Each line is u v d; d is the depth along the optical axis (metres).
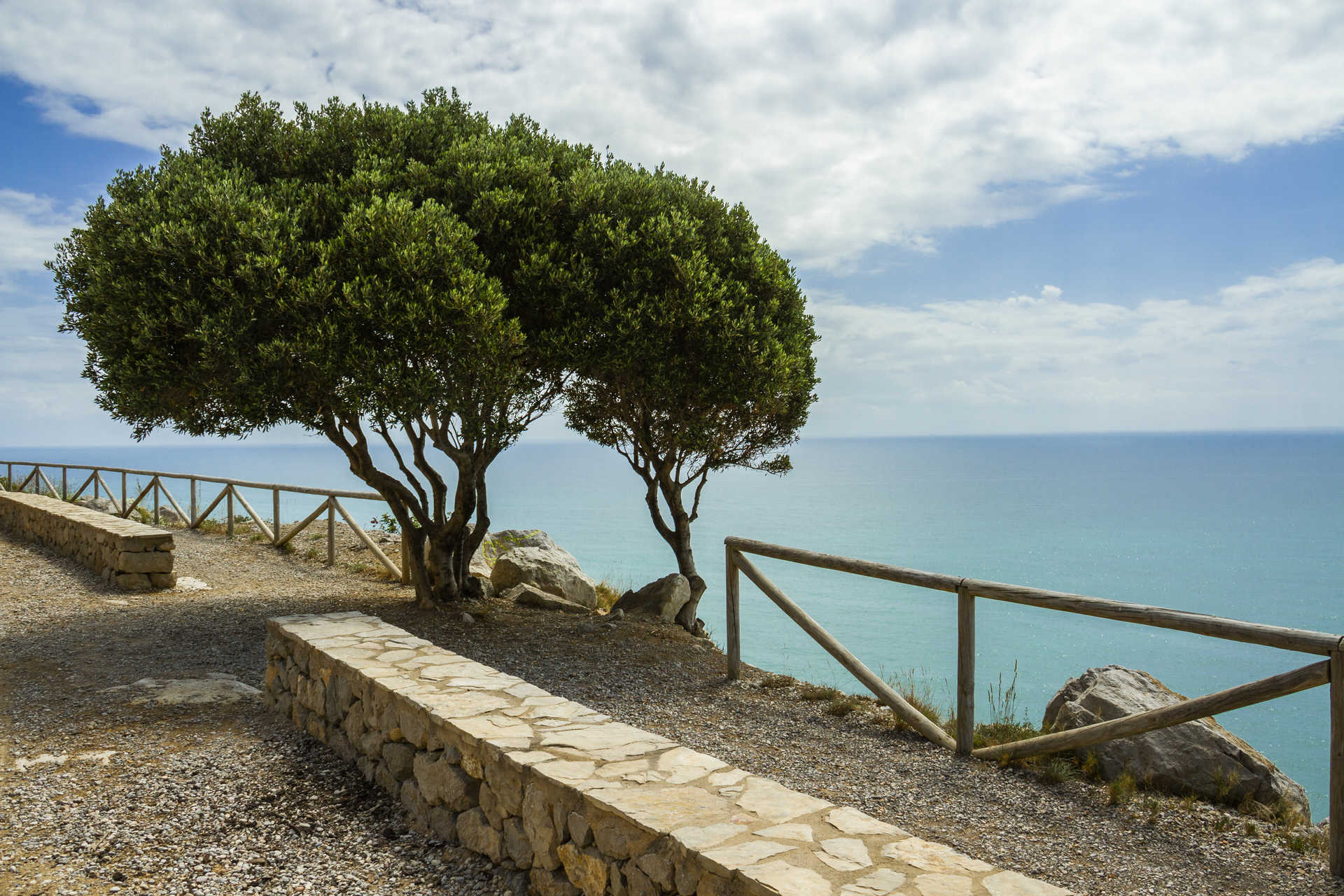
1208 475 178.12
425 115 9.02
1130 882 3.65
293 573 12.17
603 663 7.75
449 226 7.41
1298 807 4.71
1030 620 30.52
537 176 8.48
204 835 4.04
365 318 7.11
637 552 42.78
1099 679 5.81
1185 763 4.80
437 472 9.38
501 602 10.53
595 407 9.93
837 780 4.94
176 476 17.03
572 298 8.21
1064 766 5.03
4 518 15.37
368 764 4.75
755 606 28.84
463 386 7.83
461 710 4.16
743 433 10.44
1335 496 113.94
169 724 5.64
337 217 7.75
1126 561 46.34
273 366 7.20
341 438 8.60
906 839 2.80
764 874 2.50
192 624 8.77
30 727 5.53
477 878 3.62
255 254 6.89
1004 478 172.38
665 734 5.81
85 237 7.79
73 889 3.48
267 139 8.57
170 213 7.07
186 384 7.31
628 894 2.95
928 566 41.97
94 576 11.22
